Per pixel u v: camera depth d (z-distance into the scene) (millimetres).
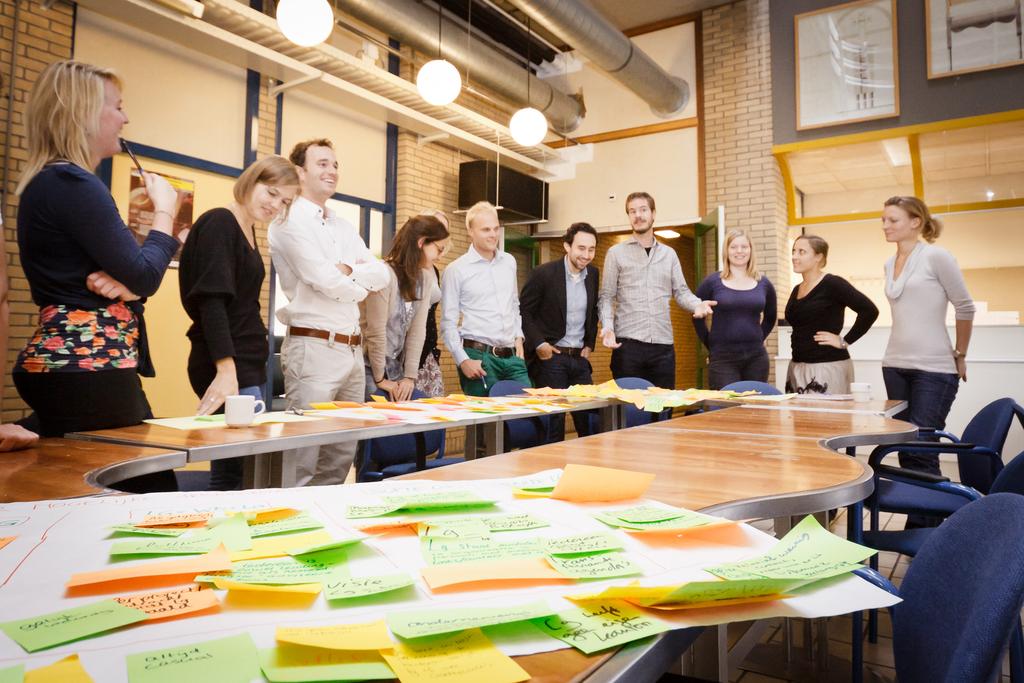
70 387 1369
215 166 4762
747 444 1550
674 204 6992
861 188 6855
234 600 517
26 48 3795
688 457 1344
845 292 3617
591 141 7465
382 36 5867
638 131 7180
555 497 908
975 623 569
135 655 417
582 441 1604
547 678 417
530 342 3875
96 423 1424
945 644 716
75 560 607
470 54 5984
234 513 770
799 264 3713
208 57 4758
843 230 7512
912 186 6633
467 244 6832
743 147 6633
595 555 635
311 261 2209
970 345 4848
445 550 645
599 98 7445
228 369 1962
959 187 6316
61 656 415
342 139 5734
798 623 2186
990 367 4656
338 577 560
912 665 799
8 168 3705
